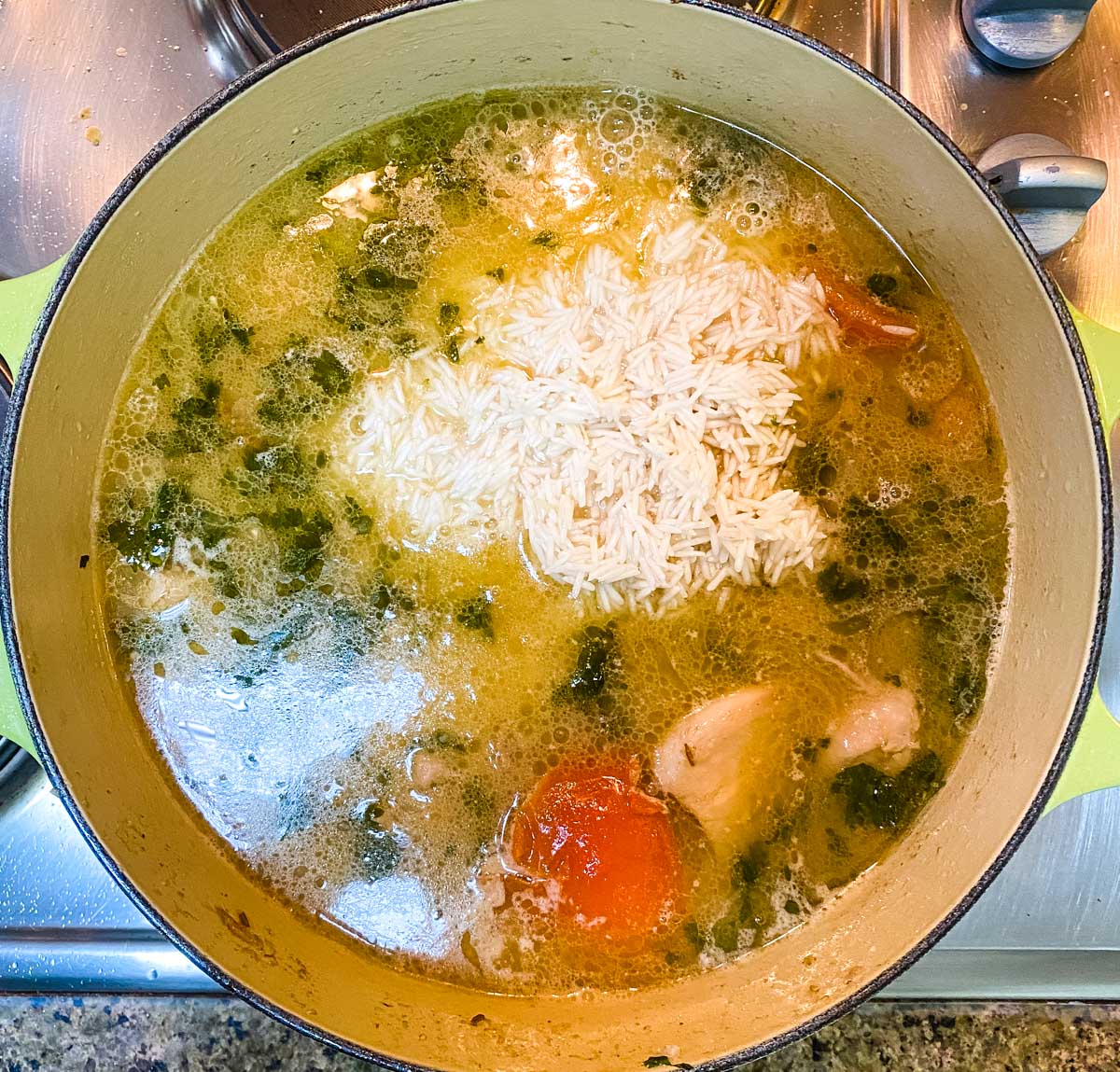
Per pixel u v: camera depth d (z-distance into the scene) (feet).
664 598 1.04
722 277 1.06
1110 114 1.14
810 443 1.05
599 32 0.97
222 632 1.03
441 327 1.06
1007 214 0.91
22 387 0.89
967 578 1.03
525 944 1.00
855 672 1.03
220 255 1.04
